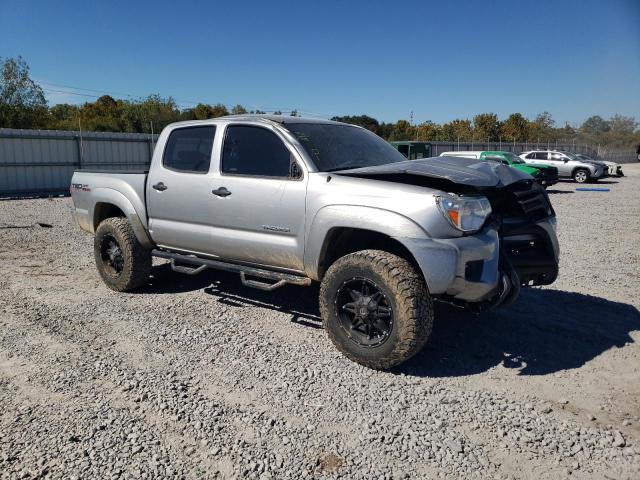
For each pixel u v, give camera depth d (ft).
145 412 10.98
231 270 16.03
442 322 16.37
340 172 13.84
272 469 9.09
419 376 12.71
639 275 22.61
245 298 18.85
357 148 16.10
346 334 13.30
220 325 16.14
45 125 137.18
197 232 16.69
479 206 12.50
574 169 91.09
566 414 10.96
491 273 12.51
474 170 13.16
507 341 14.92
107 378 12.57
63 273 23.17
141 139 85.10
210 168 16.26
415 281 12.25
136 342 14.80
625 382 12.44
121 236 19.01
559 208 50.88
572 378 12.64
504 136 218.38
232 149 15.94
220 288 20.10
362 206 12.84
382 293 12.48
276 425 10.50
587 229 36.68
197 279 21.34
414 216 12.16
